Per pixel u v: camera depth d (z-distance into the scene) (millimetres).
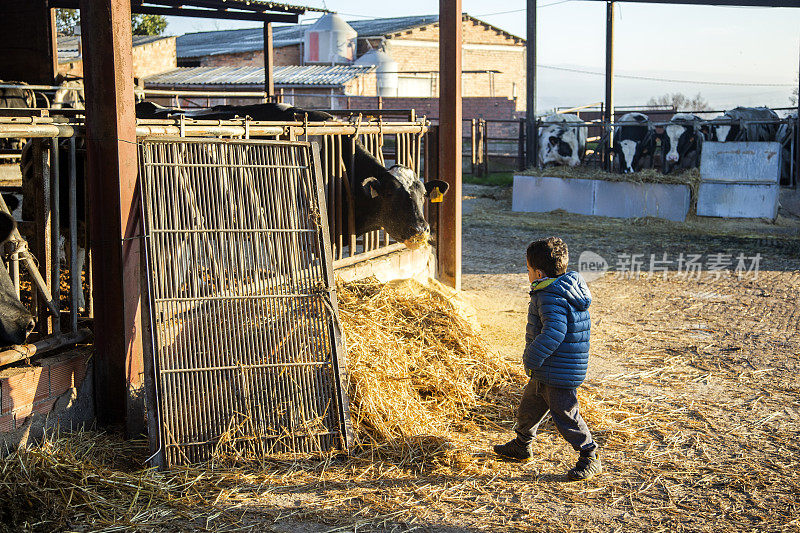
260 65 36438
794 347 6699
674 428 4887
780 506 3854
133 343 4477
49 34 11633
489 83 41781
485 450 4477
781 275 9914
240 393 4273
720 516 3746
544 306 3943
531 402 4180
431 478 4086
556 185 15797
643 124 16250
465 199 17953
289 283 4582
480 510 3748
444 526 3580
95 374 4512
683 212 14547
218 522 3521
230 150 4652
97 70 4258
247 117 5414
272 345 4414
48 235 4406
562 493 3963
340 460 4246
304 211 4719
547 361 4012
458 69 7840
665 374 5980
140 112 8453
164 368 4145
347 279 6559
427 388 5152
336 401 4418
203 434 4145
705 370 6082
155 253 4273
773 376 5930
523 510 3766
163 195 4395
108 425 4535
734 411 5199
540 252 4039
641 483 4102
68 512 3500
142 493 3740
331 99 30797
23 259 4203
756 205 14469
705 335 7102
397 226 6848
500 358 5820
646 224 14352
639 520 3695
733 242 12461
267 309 4469
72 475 3766
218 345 4301
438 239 8242
